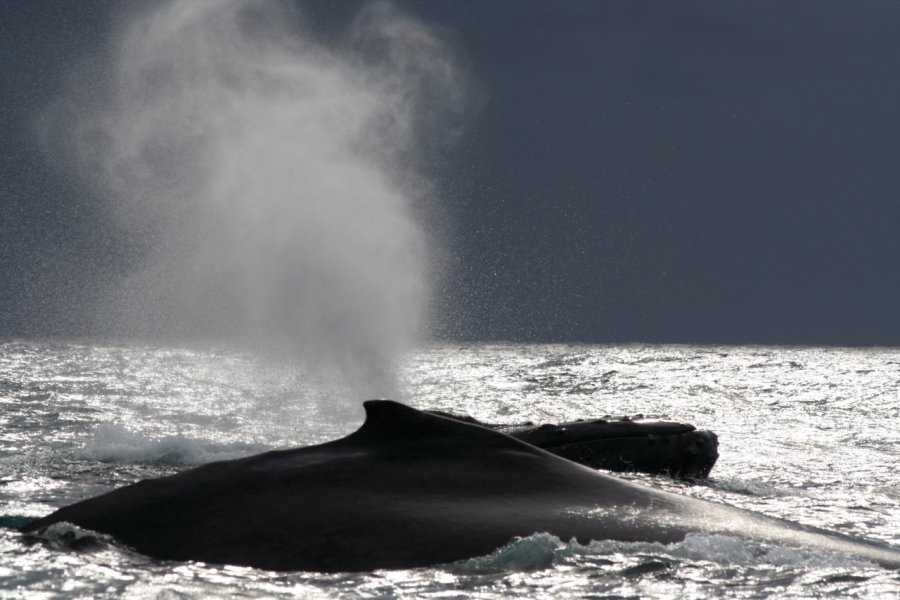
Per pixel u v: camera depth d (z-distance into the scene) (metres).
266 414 111.12
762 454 86.00
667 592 25.44
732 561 27.77
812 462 80.12
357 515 27.27
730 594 25.66
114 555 26.94
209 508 28.19
